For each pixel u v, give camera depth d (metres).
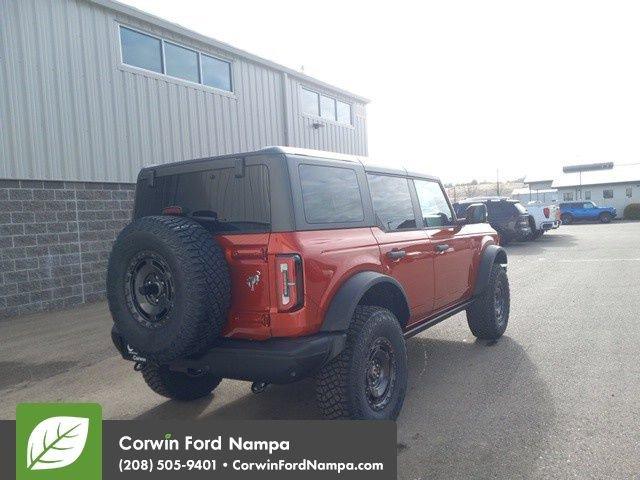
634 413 3.93
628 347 5.68
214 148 13.34
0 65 8.77
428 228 4.98
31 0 9.27
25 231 9.12
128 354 3.77
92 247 10.27
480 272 5.86
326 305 3.40
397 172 4.72
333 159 3.90
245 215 3.45
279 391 4.87
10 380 5.49
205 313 3.14
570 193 48.75
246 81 14.59
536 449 3.45
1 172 8.76
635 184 45.72
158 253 3.22
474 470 3.22
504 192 76.50
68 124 9.84
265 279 3.23
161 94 11.88
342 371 3.44
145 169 4.12
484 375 4.98
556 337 6.27
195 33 12.54
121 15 10.92
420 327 4.67
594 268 12.33
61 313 9.20
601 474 3.10
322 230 3.51
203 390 4.71
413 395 4.53
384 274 3.98
